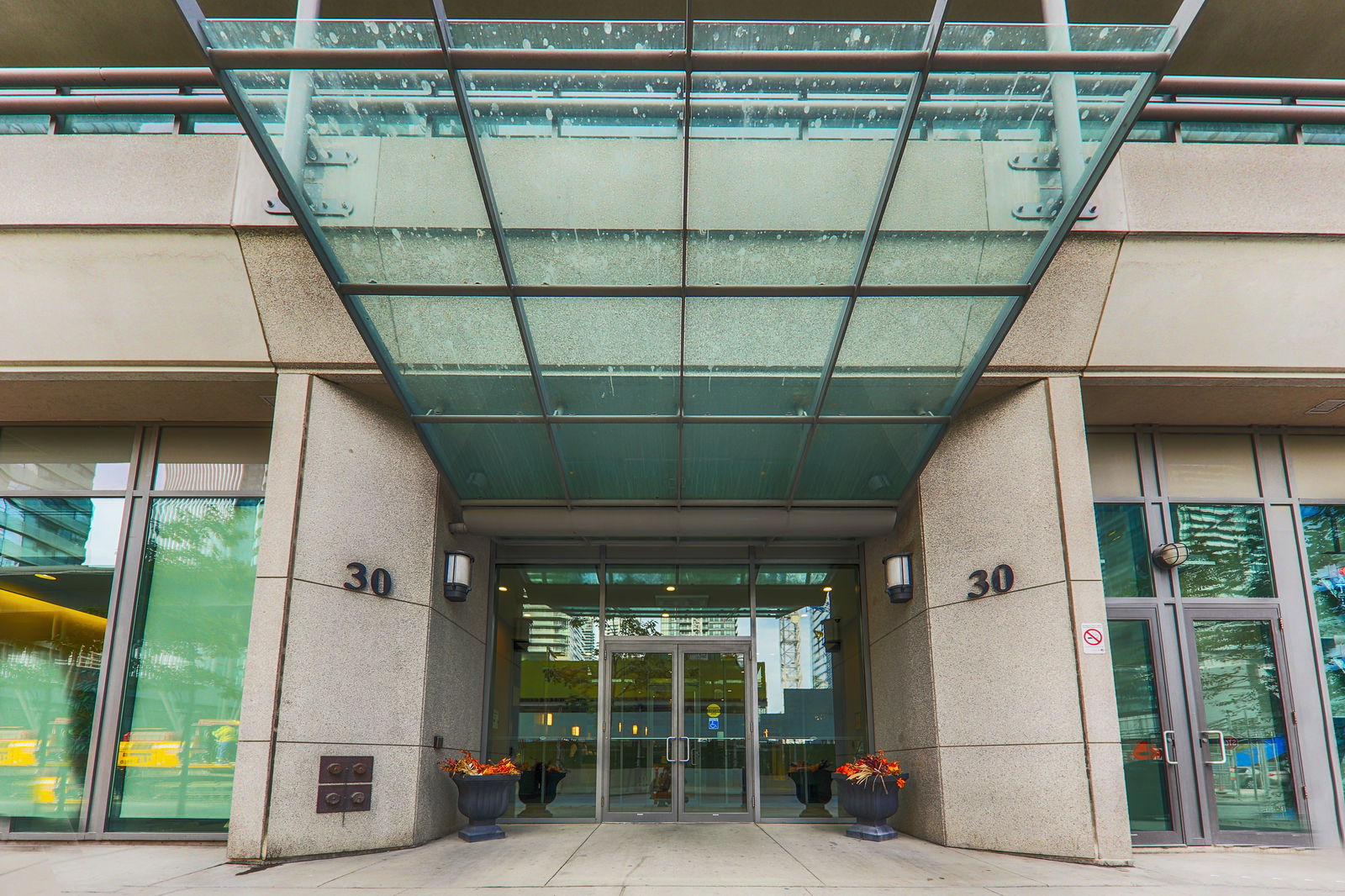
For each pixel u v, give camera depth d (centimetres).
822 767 1136
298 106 680
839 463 1000
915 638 992
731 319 823
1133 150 844
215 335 873
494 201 723
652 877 715
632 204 730
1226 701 962
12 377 912
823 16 988
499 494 1048
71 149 813
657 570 1202
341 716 838
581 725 1148
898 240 756
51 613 984
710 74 642
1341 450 1058
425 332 834
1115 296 862
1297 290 870
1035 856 814
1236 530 1023
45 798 926
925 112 689
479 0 965
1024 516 887
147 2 941
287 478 849
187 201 808
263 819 765
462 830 950
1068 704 816
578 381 885
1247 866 793
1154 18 965
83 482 1023
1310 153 842
